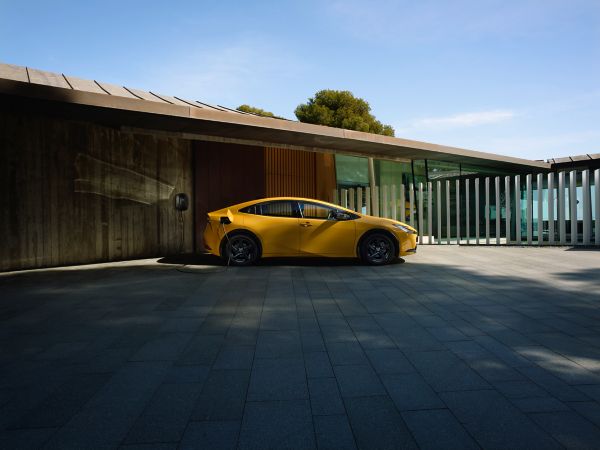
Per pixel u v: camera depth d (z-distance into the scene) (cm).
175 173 1100
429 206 1336
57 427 242
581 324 439
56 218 875
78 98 733
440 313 486
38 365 339
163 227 1075
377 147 1266
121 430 239
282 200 877
